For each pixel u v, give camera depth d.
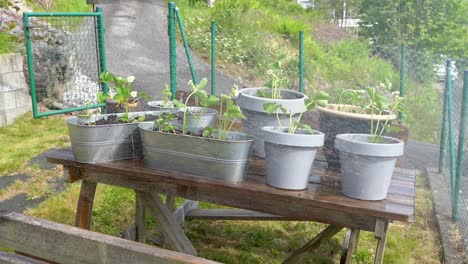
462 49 12.88
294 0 17.25
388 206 1.84
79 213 2.53
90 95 6.95
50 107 6.84
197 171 2.09
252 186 2.00
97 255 1.43
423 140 6.88
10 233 1.58
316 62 9.00
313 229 3.65
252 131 2.43
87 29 7.23
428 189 4.72
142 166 2.24
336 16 16.02
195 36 10.06
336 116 2.26
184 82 8.07
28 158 4.98
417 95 7.45
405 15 13.30
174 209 3.41
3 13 7.14
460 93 4.63
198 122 2.38
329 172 2.27
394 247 3.41
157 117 2.49
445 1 13.27
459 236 3.56
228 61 9.41
